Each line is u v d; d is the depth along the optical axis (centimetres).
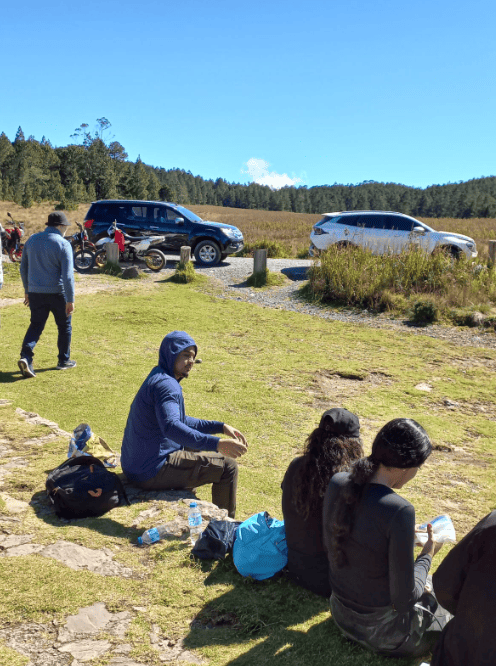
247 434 601
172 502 369
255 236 4184
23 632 239
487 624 173
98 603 261
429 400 742
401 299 1262
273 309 1270
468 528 436
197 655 232
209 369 830
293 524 274
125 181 14512
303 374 828
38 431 509
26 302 754
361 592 223
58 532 324
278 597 276
